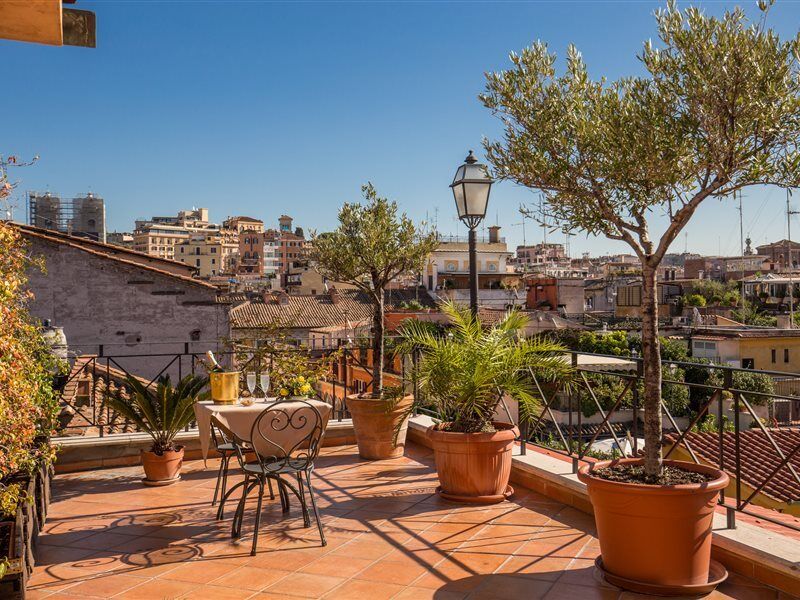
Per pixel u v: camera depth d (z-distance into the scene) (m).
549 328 33.25
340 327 34.28
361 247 7.57
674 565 3.54
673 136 3.52
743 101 3.25
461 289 62.78
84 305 20.69
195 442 7.28
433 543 4.52
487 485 5.44
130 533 4.87
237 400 5.46
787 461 3.77
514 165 4.04
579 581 3.82
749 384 23.19
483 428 5.57
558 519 4.98
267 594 3.75
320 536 4.58
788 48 3.20
